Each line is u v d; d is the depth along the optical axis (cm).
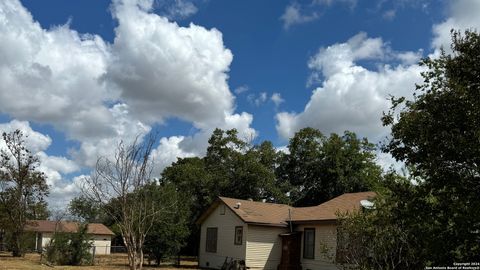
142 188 2441
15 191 4203
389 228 1175
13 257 3997
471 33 848
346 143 4703
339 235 1390
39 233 5900
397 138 883
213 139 5178
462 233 788
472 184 788
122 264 3419
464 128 798
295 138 5028
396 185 916
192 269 3084
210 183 4744
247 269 2938
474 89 821
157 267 3156
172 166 5400
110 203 2375
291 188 4903
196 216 4634
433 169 814
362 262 1262
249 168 4681
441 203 831
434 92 853
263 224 2989
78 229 3416
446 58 871
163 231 3284
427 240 842
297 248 2981
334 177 4703
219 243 3284
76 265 3231
